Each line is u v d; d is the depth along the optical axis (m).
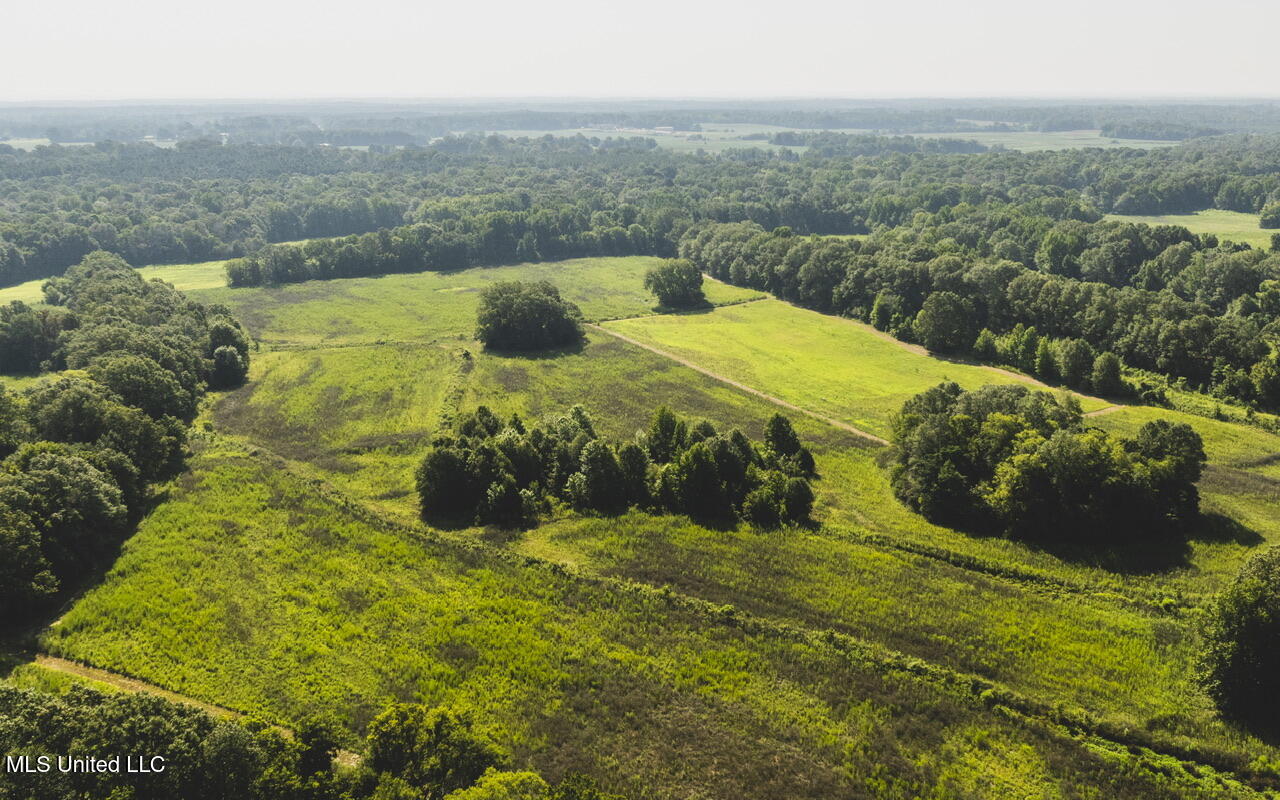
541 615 65.81
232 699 55.06
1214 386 119.88
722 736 53.00
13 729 41.41
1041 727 54.16
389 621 64.44
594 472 85.31
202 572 70.75
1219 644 55.91
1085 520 76.25
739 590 69.69
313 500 85.94
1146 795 48.81
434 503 84.25
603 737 52.66
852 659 60.88
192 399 115.56
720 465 86.62
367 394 122.62
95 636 61.38
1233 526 78.75
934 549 76.38
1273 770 50.00
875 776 50.00
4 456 81.31
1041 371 129.50
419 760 46.31
